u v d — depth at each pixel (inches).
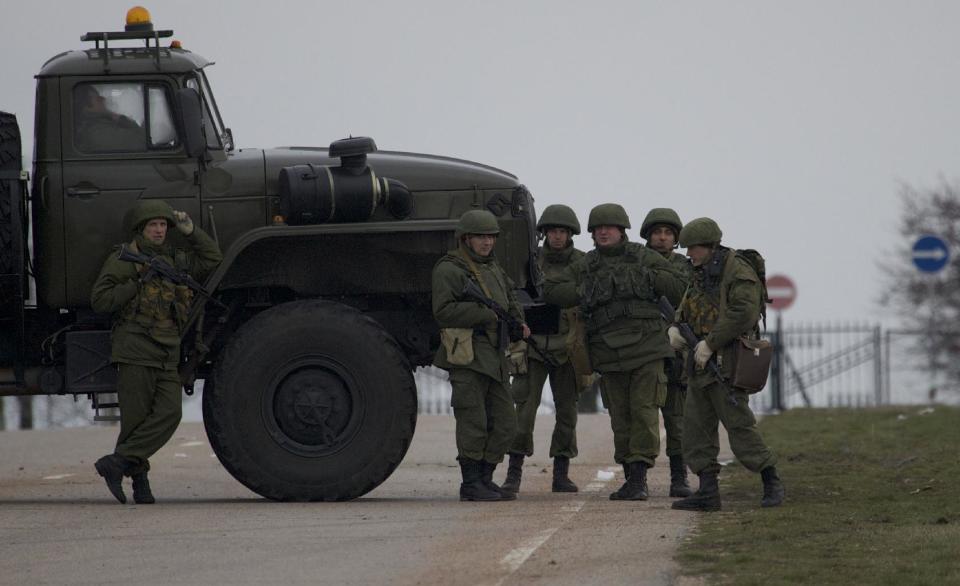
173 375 1583.4
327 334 1590.8
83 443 2588.6
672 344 1492.4
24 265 1615.4
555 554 1181.7
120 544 1266.0
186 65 1637.6
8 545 1269.7
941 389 4564.5
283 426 1594.5
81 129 1621.6
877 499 1517.0
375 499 1646.2
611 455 2201.0
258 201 1633.9
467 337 1578.5
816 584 1045.2
